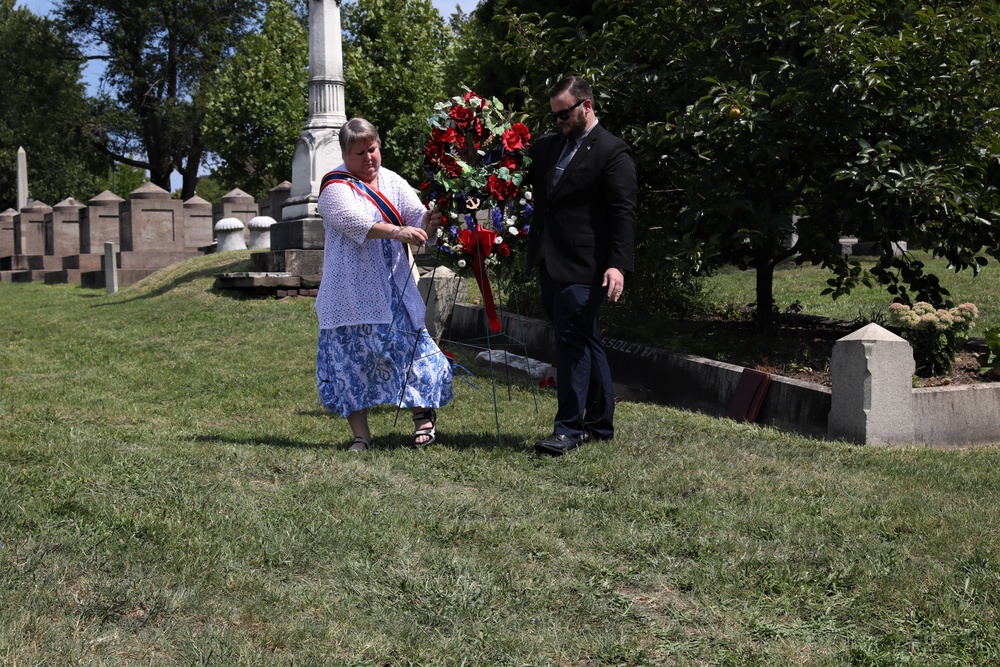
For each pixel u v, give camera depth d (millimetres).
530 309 9703
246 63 30141
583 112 5402
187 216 26719
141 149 48469
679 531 4074
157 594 3207
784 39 7680
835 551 3834
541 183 5586
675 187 8531
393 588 3393
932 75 7500
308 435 6070
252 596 3266
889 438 5957
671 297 9195
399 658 2875
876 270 8633
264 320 12078
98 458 4941
